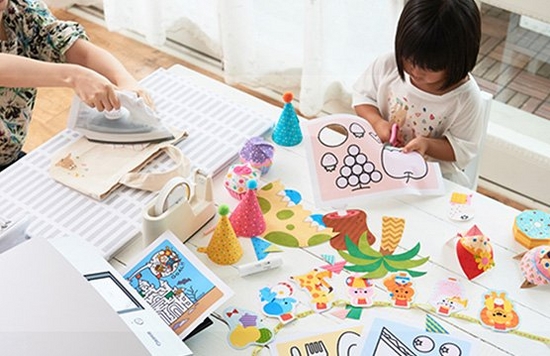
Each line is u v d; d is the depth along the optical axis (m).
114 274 1.02
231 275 1.19
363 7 2.07
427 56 1.32
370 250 1.22
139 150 1.40
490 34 2.10
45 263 0.90
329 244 1.23
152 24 2.47
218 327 1.11
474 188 1.71
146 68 2.60
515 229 1.23
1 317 0.84
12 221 1.21
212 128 1.46
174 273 1.14
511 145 2.07
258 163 1.34
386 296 1.15
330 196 1.31
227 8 2.21
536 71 2.10
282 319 1.11
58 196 1.32
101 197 1.31
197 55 2.63
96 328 0.84
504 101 2.17
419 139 1.43
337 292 1.15
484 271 1.18
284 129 1.41
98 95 1.35
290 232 1.25
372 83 1.60
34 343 0.82
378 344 1.08
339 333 1.09
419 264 1.19
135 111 1.39
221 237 1.19
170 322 1.08
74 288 0.88
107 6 2.58
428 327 1.10
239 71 2.37
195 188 1.27
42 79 1.37
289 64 2.37
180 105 1.52
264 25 2.29
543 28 2.02
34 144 2.29
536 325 1.10
